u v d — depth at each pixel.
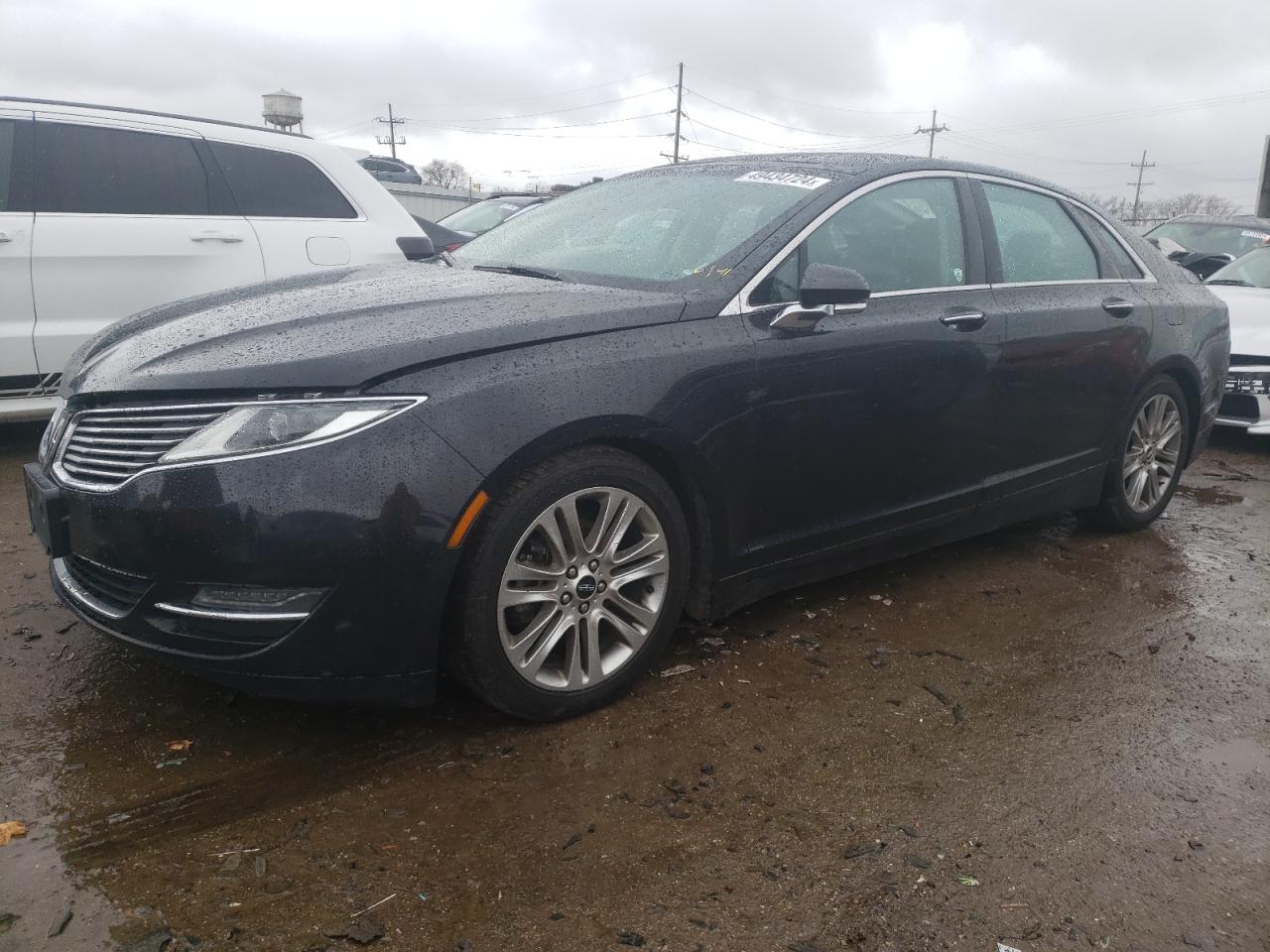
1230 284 8.20
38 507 2.80
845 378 3.36
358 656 2.53
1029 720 3.08
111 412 2.66
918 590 4.13
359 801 2.50
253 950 1.99
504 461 2.59
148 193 5.57
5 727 2.77
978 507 4.05
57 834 2.32
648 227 3.66
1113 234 4.73
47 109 5.38
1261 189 16.59
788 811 2.54
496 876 2.24
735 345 3.08
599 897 2.19
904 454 3.64
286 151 6.07
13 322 5.20
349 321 2.73
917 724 3.02
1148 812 2.62
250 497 2.39
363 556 2.45
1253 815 2.63
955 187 3.99
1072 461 4.44
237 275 5.77
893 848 2.41
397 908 2.12
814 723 2.98
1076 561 4.61
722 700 3.09
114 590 2.63
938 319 3.66
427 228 7.61
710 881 2.26
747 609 3.81
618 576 2.95
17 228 5.17
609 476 2.84
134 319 3.29
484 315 2.79
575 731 2.88
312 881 2.20
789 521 3.37
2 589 3.70
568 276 3.45
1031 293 4.11
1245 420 6.96
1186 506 5.76
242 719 2.87
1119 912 2.23
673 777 2.66
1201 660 3.59
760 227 3.38
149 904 2.10
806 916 2.16
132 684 3.04
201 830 2.36
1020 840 2.47
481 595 2.65
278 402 2.46
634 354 2.87
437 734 2.83
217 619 2.45
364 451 2.45
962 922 2.17
